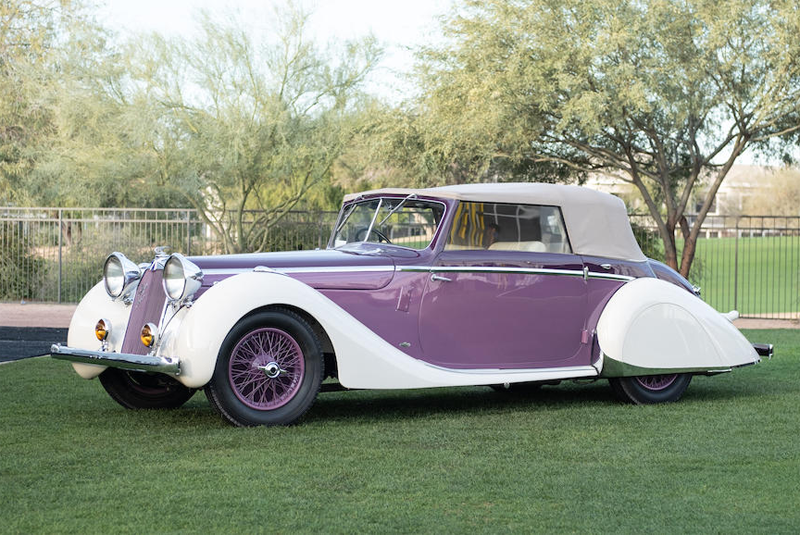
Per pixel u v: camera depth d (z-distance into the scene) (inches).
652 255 726.5
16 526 124.0
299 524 126.3
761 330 534.0
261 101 730.8
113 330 217.5
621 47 557.3
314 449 177.2
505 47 597.0
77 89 739.4
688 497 142.9
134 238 724.0
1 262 735.1
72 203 843.4
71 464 162.4
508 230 234.7
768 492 146.9
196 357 190.7
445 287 224.4
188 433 193.3
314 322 209.9
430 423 209.8
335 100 758.5
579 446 183.0
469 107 603.2
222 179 729.6
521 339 233.1
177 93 736.3
